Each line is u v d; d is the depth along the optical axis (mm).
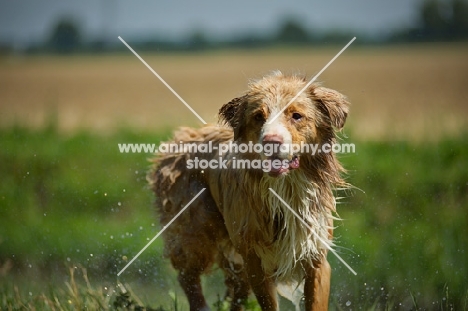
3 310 7957
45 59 81250
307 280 7379
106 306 7738
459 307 8641
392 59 66312
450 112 21484
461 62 58875
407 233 11391
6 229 12719
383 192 13195
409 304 9062
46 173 15391
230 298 8484
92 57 84562
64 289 9523
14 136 18000
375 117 23250
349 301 8836
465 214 12008
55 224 12836
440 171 13984
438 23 90500
